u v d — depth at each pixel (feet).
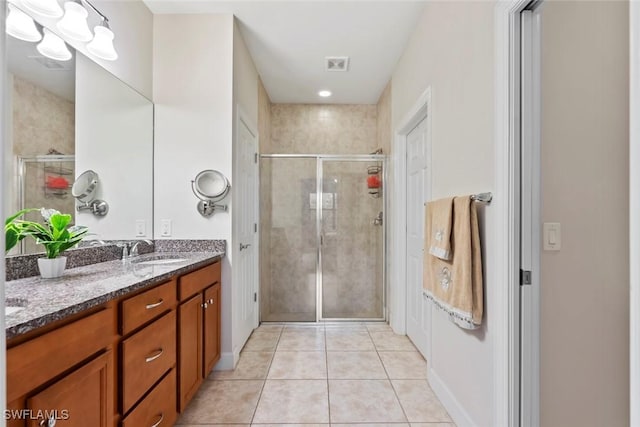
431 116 6.86
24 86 4.57
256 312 10.67
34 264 4.65
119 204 6.58
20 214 4.47
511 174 4.24
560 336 4.37
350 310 11.64
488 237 4.72
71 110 5.41
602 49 4.45
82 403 3.28
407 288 9.75
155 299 4.70
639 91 1.63
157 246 7.60
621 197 4.41
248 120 9.20
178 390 5.41
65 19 4.94
